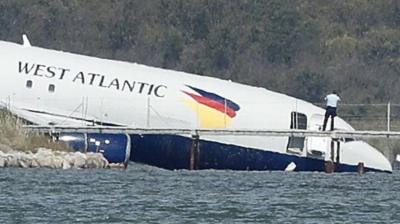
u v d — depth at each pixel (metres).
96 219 128.12
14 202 141.75
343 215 134.62
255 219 130.50
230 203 144.75
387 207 143.00
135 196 151.25
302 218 131.62
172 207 139.50
